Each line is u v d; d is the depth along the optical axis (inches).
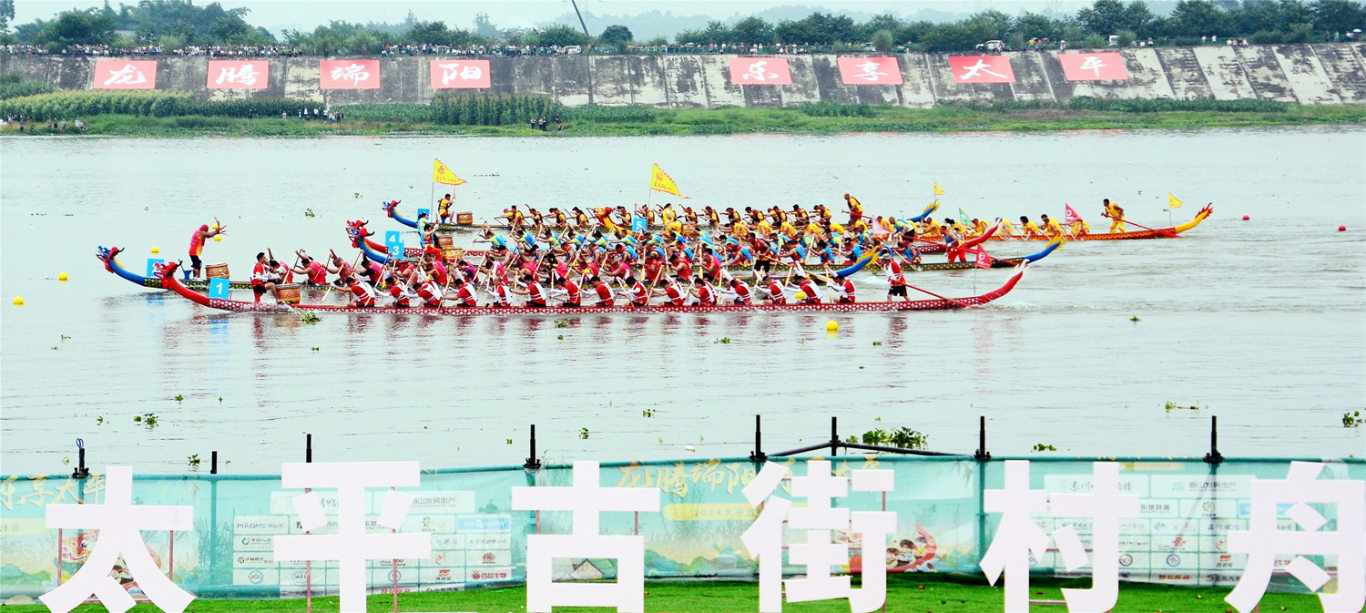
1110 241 2249.0
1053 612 568.1
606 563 596.4
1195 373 1162.0
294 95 6963.6
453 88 7057.1
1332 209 2728.8
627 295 1539.1
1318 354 1246.9
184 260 2038.6
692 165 4266.7
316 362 1237.1
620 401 1066.7
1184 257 2003.0
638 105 6993.1
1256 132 5846.5
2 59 7150.6
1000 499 565.9
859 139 5821.9
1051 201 3014.3
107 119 6348.4
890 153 4842.5
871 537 563.5
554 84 7150.6
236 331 1408.7
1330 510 565.3
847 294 1525.6
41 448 928.3
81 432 976.3
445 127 6382.9
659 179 1878.7
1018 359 1229.7
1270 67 7298.2
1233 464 583.8
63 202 3041.3
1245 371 1169.4
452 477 583.8
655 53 7485.2
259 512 580.1
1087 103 6894.7
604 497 573.9
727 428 970.7
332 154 4894.2
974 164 4229.8
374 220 2677.2
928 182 3550.7
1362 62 7278.5
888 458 590.2
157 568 569.0
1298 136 5526.6
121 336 1381.6
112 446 933.8
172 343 1338.6
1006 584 566.9
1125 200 3009.4
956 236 1889.8
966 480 592.4
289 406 1056.8
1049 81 7278.5
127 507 565.9
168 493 576.1
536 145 5492.1
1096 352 1263.5
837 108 6865.2
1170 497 586.9
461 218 2539.4
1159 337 1338.6
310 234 2399.1
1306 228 2384.4
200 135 6087.6
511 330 1411.2
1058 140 5551.2
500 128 6387.8
